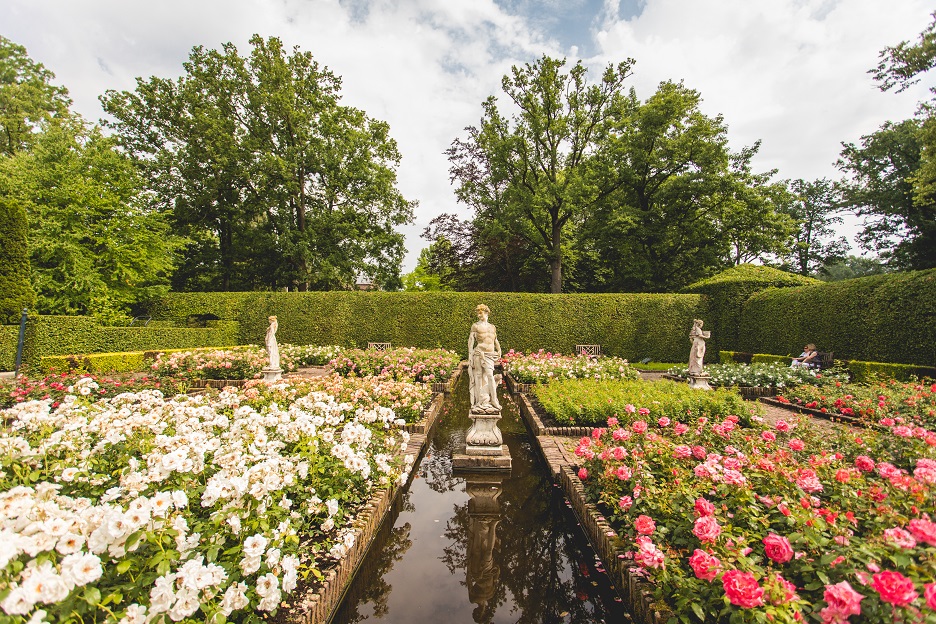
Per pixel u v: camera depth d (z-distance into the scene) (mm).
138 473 2283
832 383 9266
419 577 3354
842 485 2803
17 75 22250
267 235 23016
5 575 1462
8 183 15914
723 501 2748
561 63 21547
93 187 16609
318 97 23547
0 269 12648
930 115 13812
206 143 21609
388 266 25859
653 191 23375
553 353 18297
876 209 24000
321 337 18594
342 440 3584
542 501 4676
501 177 23969
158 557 1769
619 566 2965
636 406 6375
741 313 16844
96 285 16484
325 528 2947
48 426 2969
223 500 2305
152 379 9203
